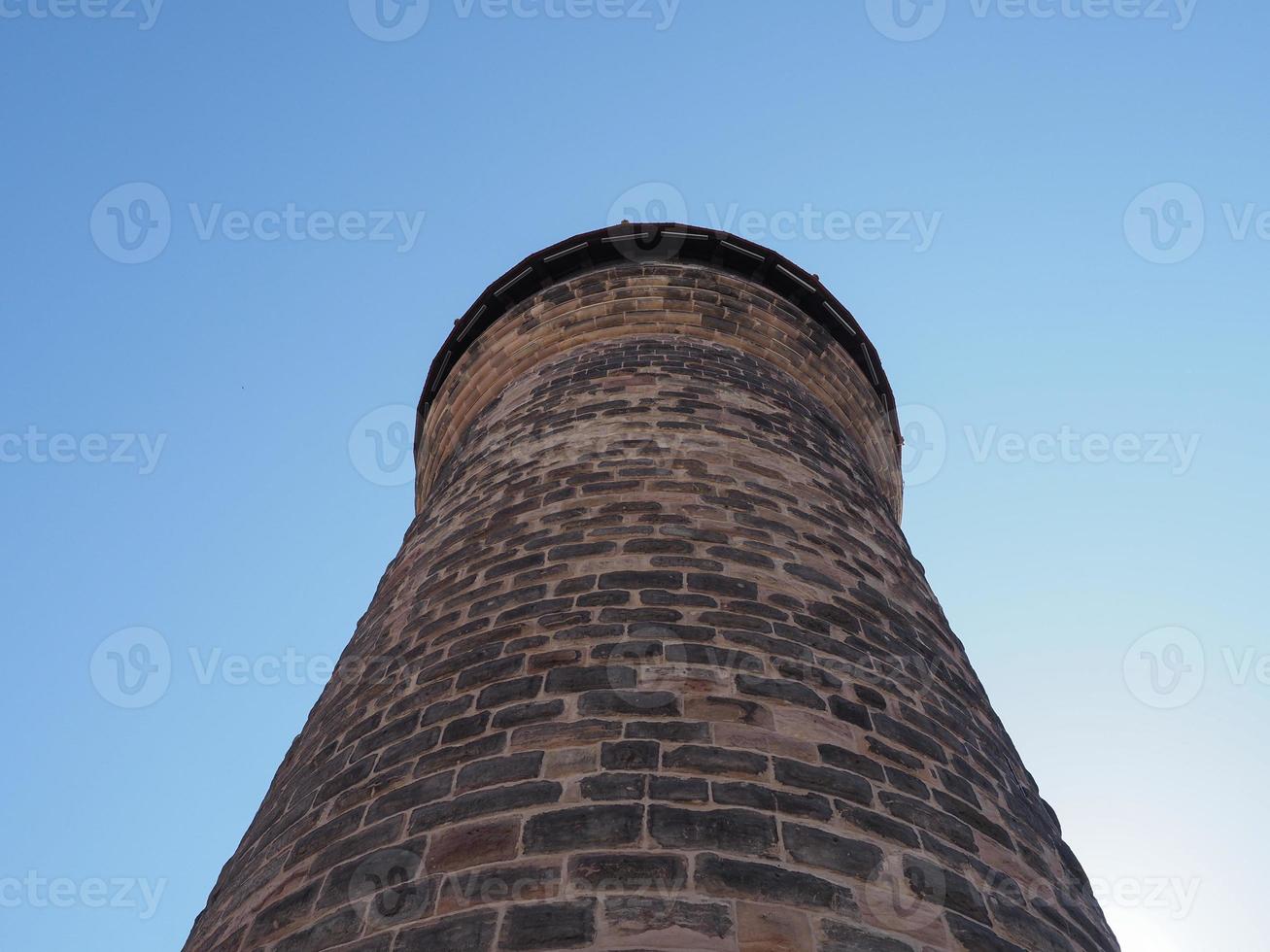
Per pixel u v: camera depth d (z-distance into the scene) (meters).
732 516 9.53
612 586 8.20
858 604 8.93
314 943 5.87
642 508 9.48
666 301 15.26
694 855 5.69
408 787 6.72
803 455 11.77
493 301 16.50
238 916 6.84
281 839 7.29
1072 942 6.67
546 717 6.82
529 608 8.16
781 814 6.11
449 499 11.75
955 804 7.04
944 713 8.21
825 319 16.64
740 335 15.23
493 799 6.24
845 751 6.89
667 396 12.30
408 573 10.49
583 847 5.75
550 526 9.42
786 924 5.43
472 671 7.62
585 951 5.18
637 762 6.34
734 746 6.55
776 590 8.48
